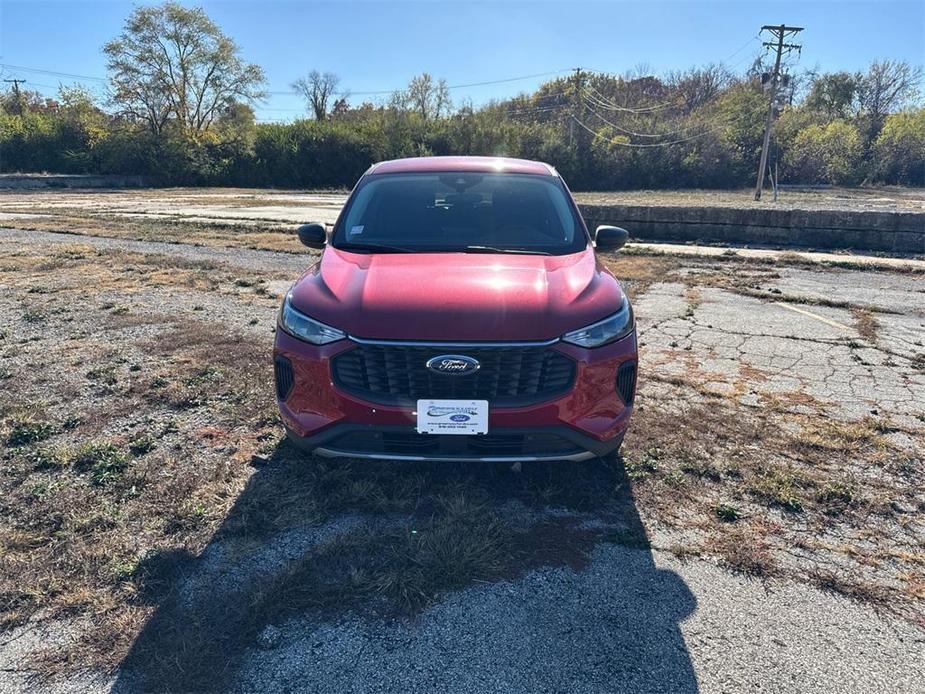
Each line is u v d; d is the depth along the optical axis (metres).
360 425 2.77
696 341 5.66
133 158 41.62
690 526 2.87
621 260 9.71
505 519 2.88
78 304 6.70
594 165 50.12
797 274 8.70
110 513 2.83
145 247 10.84
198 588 2.37
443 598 2.36
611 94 67.88
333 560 2.55
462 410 2.68
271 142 45.12
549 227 3.81
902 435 3.80
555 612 2.30
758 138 48.38
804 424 3.93
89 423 3.77
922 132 47.44
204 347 5.25
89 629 2.16
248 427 3.75
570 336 2.77
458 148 50.03
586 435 2.82
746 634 2.21
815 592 2.45
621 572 2.54
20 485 3.06
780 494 3.10
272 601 2.30
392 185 4.16
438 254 3.44
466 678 2.00
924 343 5.62
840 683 2.01
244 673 1.99
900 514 2.99
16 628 2.16
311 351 2.82
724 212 11.40
